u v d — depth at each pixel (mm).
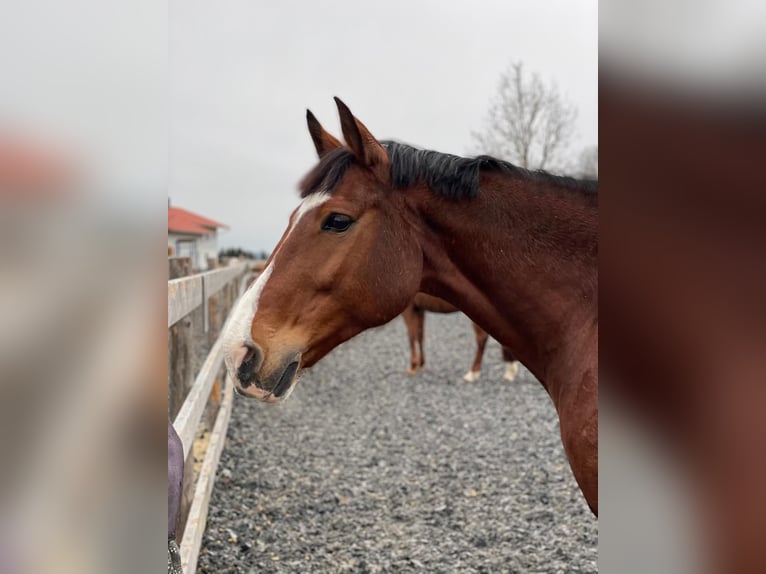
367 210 1694
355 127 1651
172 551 1409
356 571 2621
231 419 5074
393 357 8805
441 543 2900
